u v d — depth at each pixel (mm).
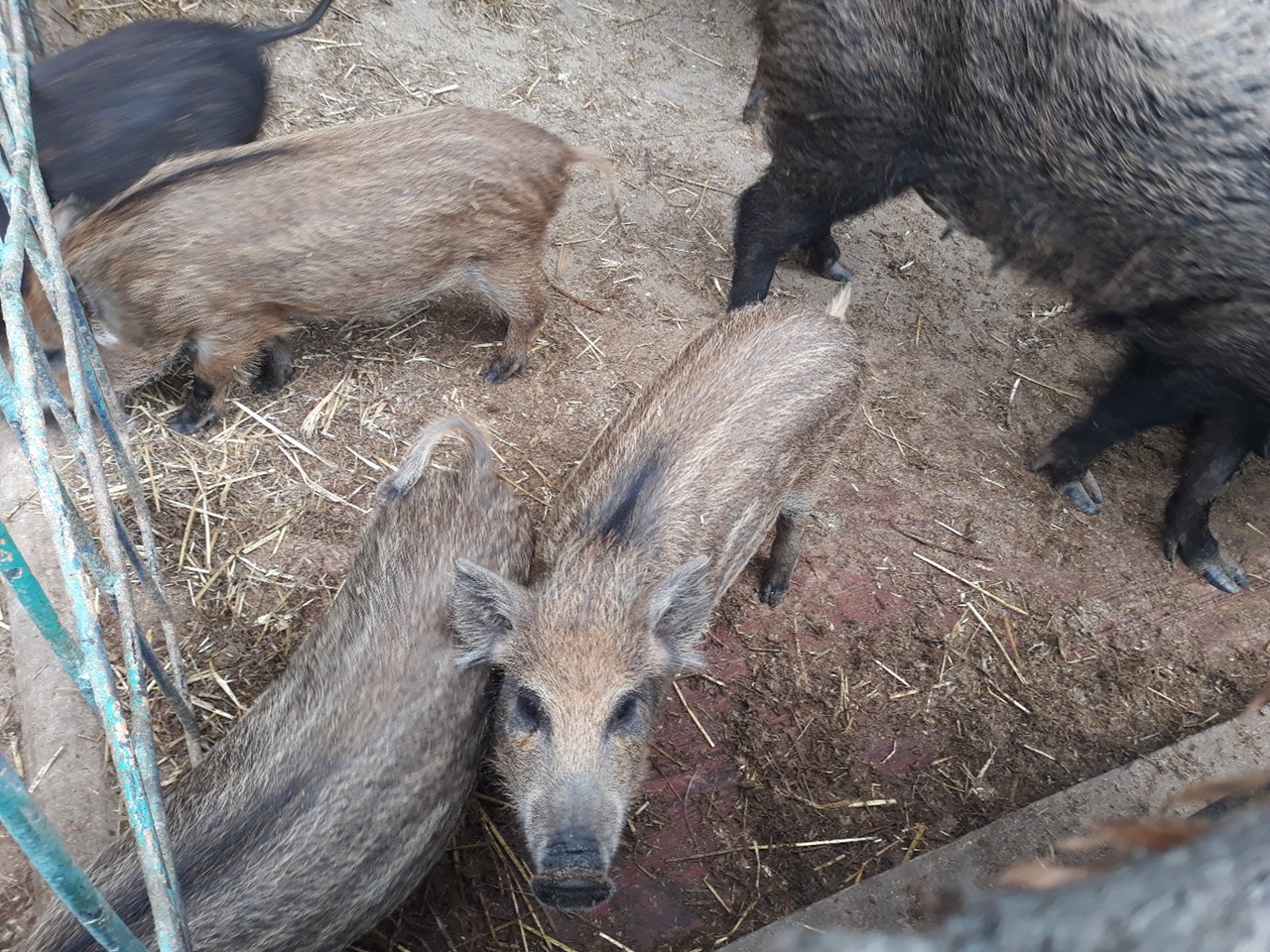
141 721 521
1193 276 969
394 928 792
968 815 937
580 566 824
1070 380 1424
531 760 739
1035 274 1119
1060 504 1257
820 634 1064
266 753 726
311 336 1223
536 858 707
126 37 1184
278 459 1085
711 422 917
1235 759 990
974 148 1061
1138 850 187
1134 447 1365
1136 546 1227
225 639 922
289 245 1031
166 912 427
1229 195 913
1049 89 968
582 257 1411
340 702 744
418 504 884
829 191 1217
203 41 1217
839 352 1015
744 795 924
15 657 867
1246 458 1365
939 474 1256
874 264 1550
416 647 786
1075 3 926
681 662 812
